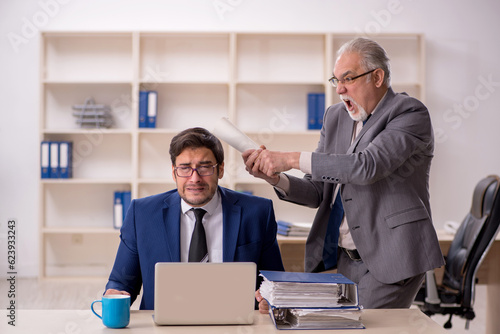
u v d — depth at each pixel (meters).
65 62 5.19
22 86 5.21
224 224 1.87
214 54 5.23
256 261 1.89
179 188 1.80
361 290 2.12
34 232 5.21
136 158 5.01
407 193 2.08
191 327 1.50
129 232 1.88
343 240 2.21
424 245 2.04
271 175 2.06
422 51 5.09
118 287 1.83
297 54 5.25
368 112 2.15
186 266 1.50
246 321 1.52
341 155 2.03
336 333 1.47
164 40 5.20
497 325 3.47
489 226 2.95
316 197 2.28
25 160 5.23
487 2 5.23
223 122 2.12
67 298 4.39
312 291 1.52
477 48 5.27
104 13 5.20
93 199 5.23
